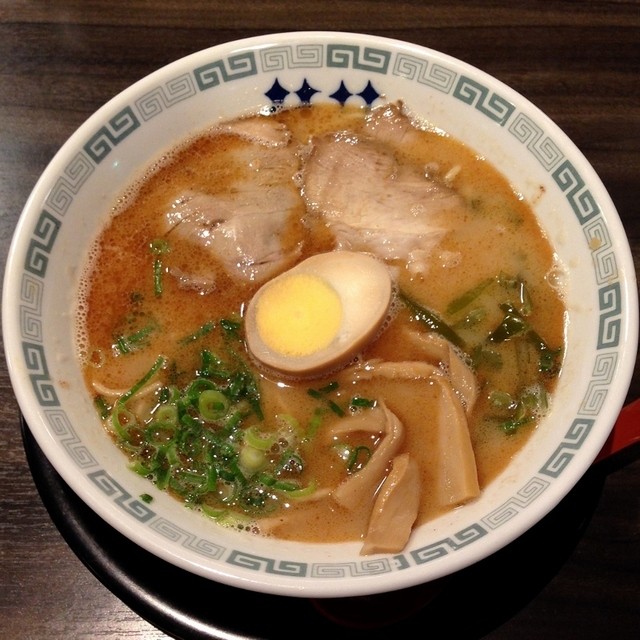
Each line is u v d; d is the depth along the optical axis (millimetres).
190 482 318
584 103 430
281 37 377
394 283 361
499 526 282
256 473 323
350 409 336
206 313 356
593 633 321
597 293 333
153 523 288
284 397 339
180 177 382
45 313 329
